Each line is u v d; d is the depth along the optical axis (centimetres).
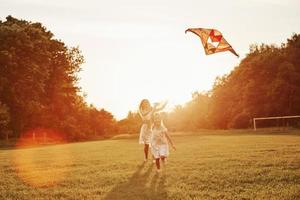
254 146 1902
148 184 923
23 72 5150
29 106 5147
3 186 973
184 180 955
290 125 6631
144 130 1420
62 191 874
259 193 773
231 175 984
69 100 6519
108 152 1945
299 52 7038
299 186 824
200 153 1620
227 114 8119
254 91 7050
